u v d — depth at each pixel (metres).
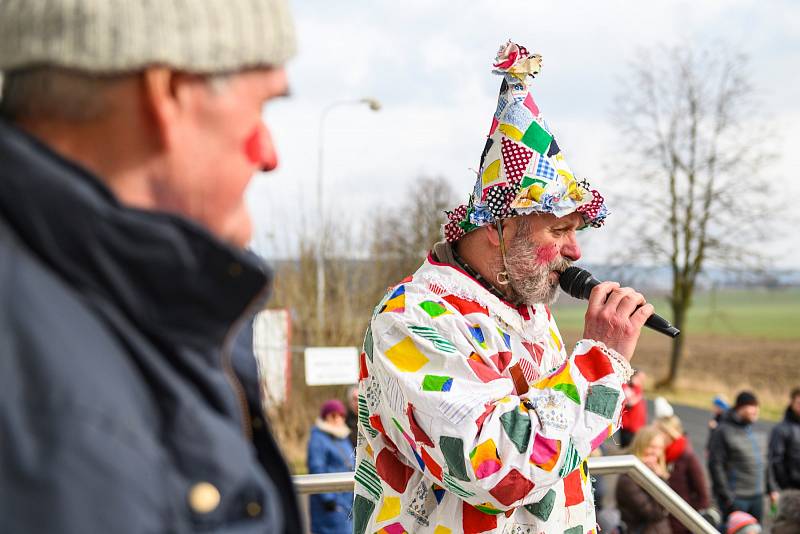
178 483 0.66
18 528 0.58
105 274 0.67
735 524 4.50
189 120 0.74
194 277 0.69
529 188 1.72
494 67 1.78
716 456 7.16
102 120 0.71
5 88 0.73
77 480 0.59
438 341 1.62
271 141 0.83
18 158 0.66
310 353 10.42
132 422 0.63
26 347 0.62
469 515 1.62
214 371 0.72
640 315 1.71
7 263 0.65
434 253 1.82
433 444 1.56
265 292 0.73
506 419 1.54
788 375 23.89
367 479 1.82
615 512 3.16
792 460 7.30
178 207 0.75
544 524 1.65
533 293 1.75
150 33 0.69
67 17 0.68
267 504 0.71
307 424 11.13
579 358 1.65
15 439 0.59
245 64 0.75
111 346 0.66
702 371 24.77
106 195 0.67
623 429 8.76
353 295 12.05
